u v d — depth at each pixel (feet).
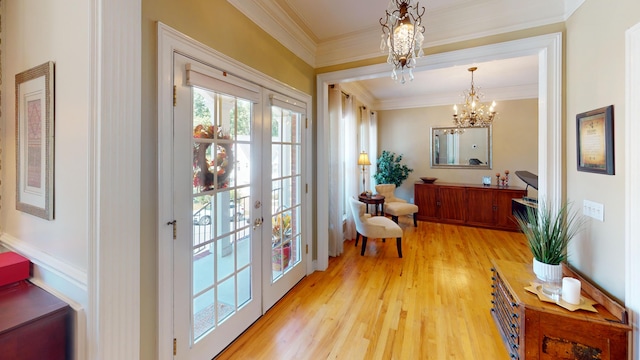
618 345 4.56
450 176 19.13
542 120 7.22
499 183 17.37
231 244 6.47
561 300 5.27
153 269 4.70
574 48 6.46
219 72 5.94
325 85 10.73
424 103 19.58
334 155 12.39
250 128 7.08
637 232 4.46
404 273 10.58
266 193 7.74
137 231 4.06
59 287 4.29
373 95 18.86
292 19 8.36
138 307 4.08
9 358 3.46
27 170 4.84
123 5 3.82
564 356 4.91
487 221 16.79
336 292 9.05
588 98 5.87
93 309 3.68
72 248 4.06
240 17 6.67
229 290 6.42
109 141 3.69
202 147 5.66
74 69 3.89
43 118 4.40
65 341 3.98
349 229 15.07
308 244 10.38
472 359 5.99
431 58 8.40
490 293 8.94
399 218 19.65
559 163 6.86
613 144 5.04
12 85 5.22
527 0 7.18
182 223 5.18
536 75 14.47
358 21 8.54
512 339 5.86
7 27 5.31
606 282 5.30
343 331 6.97
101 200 3.63
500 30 7.56
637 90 4.44
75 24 3.86
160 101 4.70
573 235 6.37
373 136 20.02
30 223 4.88
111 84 3.69
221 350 6.14
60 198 4.21
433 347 6.37
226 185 6.30
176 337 5.07
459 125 17.01
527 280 6.21
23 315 3.72
